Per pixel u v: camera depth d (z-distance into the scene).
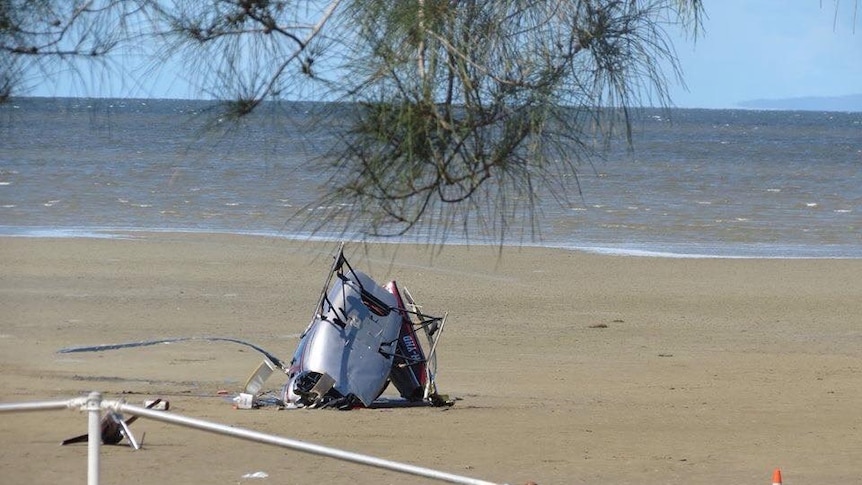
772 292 83.12
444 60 13.39
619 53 13.74
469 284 82.31
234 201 140.88
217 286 79.25
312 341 43.50
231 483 28.22
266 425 37.19
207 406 41.19
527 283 83.88
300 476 29.42
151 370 51.47
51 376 47.69
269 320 67.50
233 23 13.79
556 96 13.55
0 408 14.57
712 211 147.00
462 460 32.31
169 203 139.50
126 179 170.62
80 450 31.42
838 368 55.88
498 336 64.56
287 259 91.94
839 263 99.69
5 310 67.69
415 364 44.75
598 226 125.06
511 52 13.62
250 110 13.89
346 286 44.31
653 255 102.44
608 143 13.83
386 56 13.38
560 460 32.81
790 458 33.97
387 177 13.67
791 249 110.44
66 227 114.31
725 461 33.34
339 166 13.75
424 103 13.33
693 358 58.66
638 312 73.81
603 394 47.31
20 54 14.16
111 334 61.62
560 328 67.62
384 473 30.16
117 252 94.75
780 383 51.16
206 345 59.22
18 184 159.12
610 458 33.12
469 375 52.66
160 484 27.72
